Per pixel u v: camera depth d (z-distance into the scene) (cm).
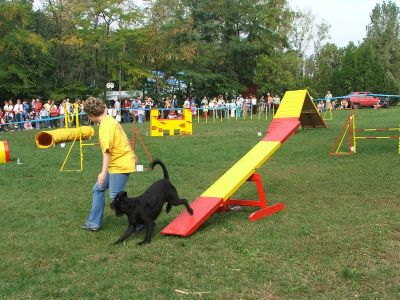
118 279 507
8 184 1077
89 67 3734
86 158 1463
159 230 685
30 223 742
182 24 3797
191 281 497
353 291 461
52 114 2712
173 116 2820
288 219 719
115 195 654
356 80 4466
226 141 1828
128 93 3778
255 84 4244
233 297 457
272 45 4091
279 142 845
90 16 3428
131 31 3444
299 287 473
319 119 2028
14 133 2364
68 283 502
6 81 3278
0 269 549
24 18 3216
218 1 3903
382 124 2338
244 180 748
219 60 3975
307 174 1109
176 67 3856
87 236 667
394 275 493
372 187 931
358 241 600
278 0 4103
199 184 1024
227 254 574
